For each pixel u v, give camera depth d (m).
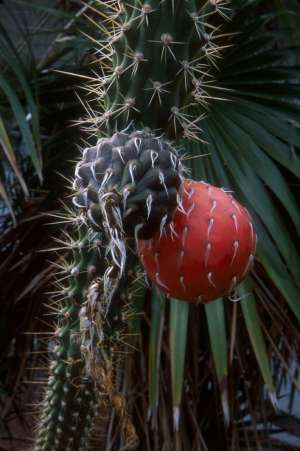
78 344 0.73
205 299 0.66
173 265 0.65
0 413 1.47
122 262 0.63
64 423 0.76
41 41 1.56
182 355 0.97
